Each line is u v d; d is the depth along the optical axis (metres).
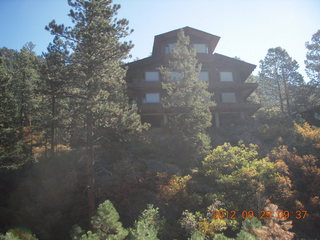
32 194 20.58
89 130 19.05
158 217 16.23
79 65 19.83
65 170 23.42
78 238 12.26
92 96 18.91
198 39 38.62
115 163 22.27
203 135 23.36
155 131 29.61
